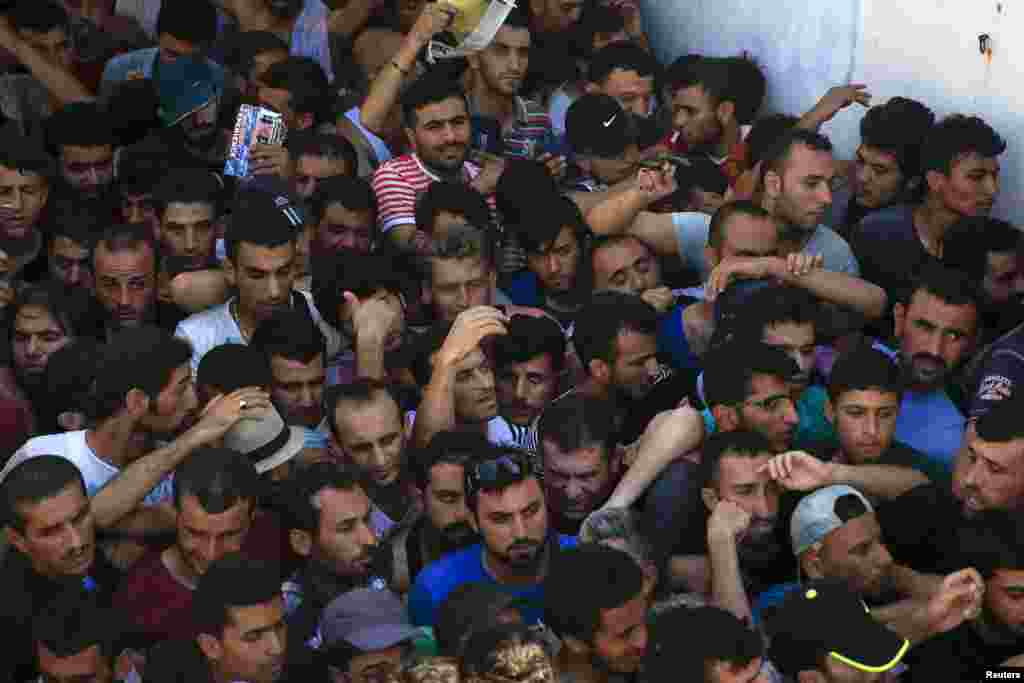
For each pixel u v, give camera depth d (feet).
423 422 39.91
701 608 30.19
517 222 47.24
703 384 38.91
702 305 43.75
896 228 45.52
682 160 51.06
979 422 35.60
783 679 31.07
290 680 32.91
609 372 41.68
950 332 39.68
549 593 32.22
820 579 31.55
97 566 36.81
